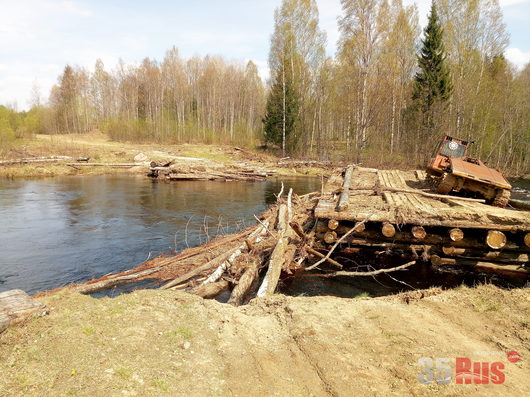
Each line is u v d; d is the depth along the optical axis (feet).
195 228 41.45
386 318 15.88
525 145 101.71
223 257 27.99
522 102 101.71
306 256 29.07
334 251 32.12
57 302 15.19
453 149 45.83
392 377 11.64
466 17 98.99
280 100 124.06
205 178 85.71
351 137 115.65
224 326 14.97
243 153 125.08
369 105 99.86
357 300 18.45
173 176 83.61
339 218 30.01
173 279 25.39
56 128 171.01
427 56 106.01
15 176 84.12
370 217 29.30
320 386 11.25
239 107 170.71
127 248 33.91
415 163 101.55
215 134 154.30
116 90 195.31
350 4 94.84
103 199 58.13
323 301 18.02
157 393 10.32
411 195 37.83
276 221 39.24
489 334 14.56
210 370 11.79
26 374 10.50
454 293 18.95
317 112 128.47
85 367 11.05
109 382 10.49
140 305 15.87
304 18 118.52
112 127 157.48
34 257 31.22
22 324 12.91
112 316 14.53
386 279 27.12
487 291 18.95
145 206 53.47
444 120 100.12
